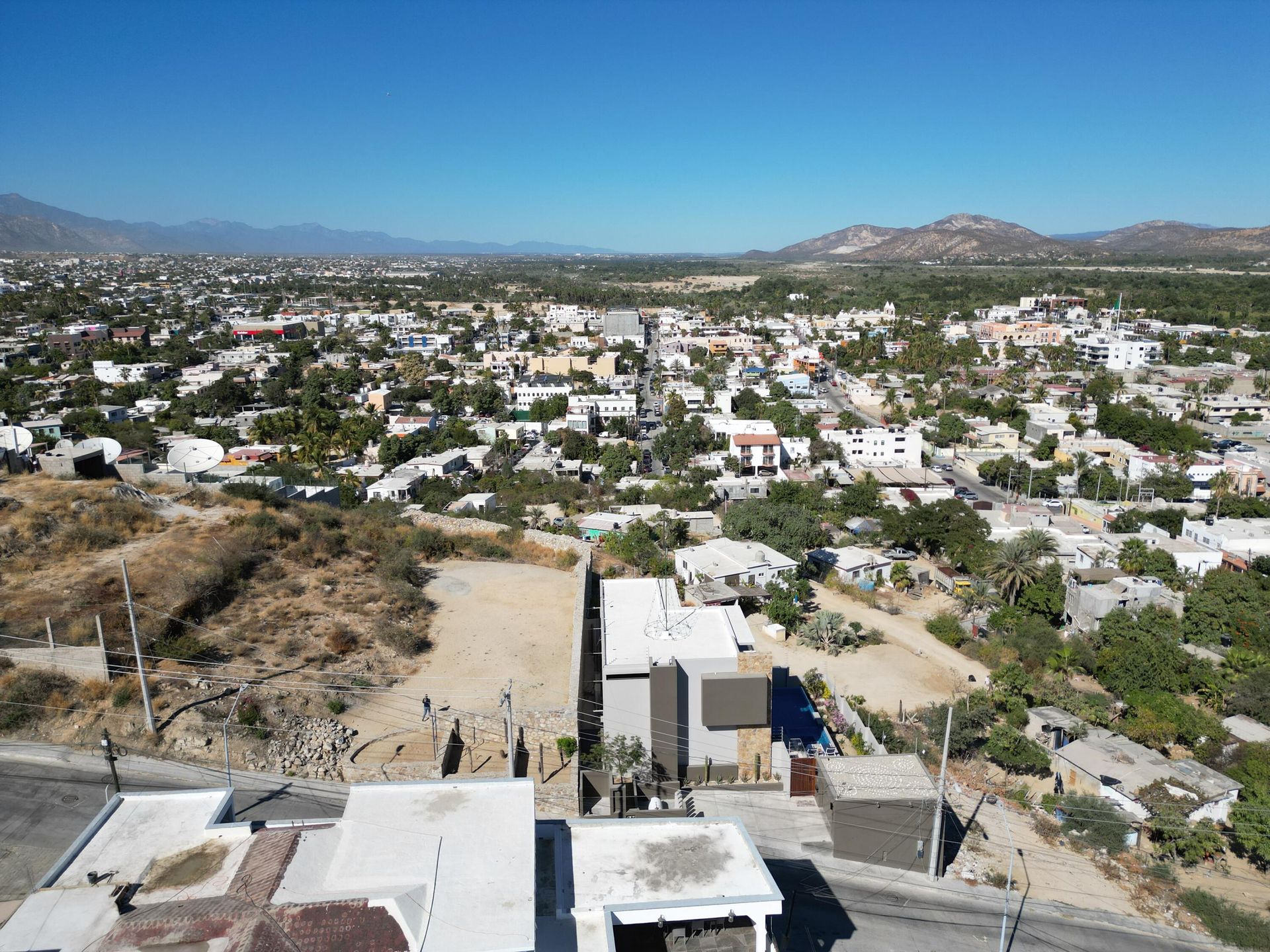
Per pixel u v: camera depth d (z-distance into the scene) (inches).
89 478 2226.9
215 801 892.6
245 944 675.4
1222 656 2388.0
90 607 1523.1
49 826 1126.4
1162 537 3316.9
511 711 1298.0
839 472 4613.7
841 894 1295.5
